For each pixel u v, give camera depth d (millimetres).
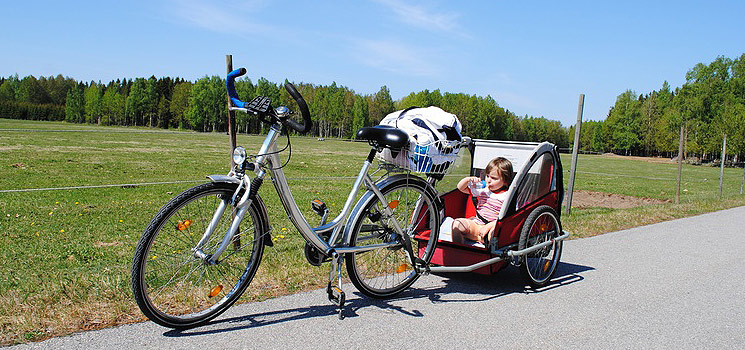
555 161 4844
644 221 8562
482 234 4414
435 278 4820
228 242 3264
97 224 7855
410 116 3932
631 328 3701
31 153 23688
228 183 3275
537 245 4531
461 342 3332
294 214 3549
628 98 93750
